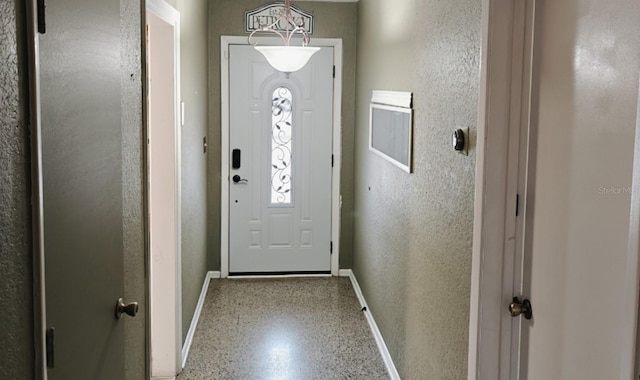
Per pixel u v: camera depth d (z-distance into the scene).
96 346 1.75
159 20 3.19
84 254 1.63
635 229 1.29
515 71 2.10
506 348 2.20
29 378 1.30
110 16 1.91
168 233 3.67
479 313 2.19
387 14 4.09
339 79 5.70
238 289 5.53
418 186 3.23
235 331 4.55
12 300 1.21
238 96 5.66
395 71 3.83
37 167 1.30
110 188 1.91
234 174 5.75
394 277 3.84
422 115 3.15
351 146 5.80
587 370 1.66
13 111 1.21
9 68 1.18
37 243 1.31
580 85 1.71
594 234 1.63
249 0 5.55
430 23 2.99
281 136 5.76
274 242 5.87
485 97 2.13
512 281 2.17
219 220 5.80
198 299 4.88
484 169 2.14
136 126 2.47
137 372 2.46
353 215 5.83
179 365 3.83
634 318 1.30
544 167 1.96
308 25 5.64
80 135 1.59
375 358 4.13
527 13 2.07
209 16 5.54
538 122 2.01
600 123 1.60
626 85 1.47
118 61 2.03
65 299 1.48
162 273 3.70
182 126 3.86
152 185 3.63
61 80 1.45
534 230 2.04
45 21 1.34
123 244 2.19
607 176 1.56
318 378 3.82
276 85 5.69
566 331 1.80
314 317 4.87
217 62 5.59
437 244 2.86
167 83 3.54
